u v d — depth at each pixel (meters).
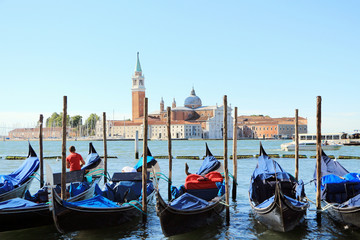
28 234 14.95
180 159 52.56
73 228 14.15
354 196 16.42
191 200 15.59
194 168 39.19
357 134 93.25
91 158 24.77
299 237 14.63
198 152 75.75
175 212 14.08
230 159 50.38
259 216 15.62
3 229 14.13
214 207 16.06
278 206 14.19
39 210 14.47
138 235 15.02
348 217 14.78
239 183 26.53
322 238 14.48
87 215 14.27
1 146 126.81
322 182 16.69
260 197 17.44
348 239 14.34
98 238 14.63
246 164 42.12
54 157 55.59
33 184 26.25
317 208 16.17
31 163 22.53
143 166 16.25
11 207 14.14
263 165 19.16
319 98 16.38
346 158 51.84
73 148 18.81
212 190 17.42
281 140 187.62
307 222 16.44
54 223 14.25
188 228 14.76
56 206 13.53
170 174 21.58
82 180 18.39
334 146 74.12
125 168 21.69
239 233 15.23
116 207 14.98
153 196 19.83
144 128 16.38
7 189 17.95
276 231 15.09
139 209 16.22
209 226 15.96
